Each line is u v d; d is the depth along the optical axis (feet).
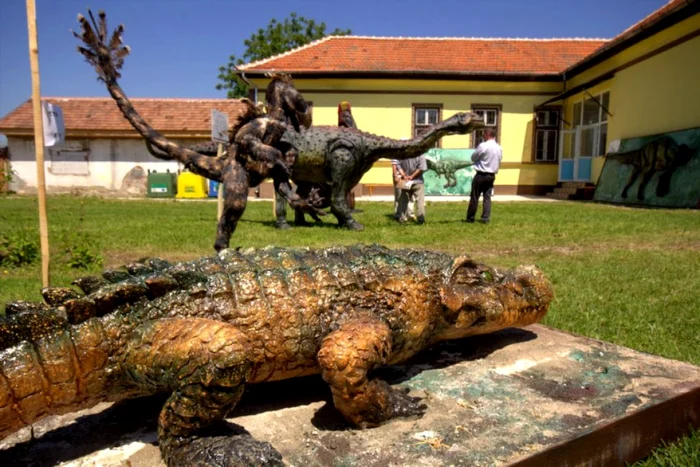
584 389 9.48
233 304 8.11
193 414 7.22
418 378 10.11
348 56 79.56
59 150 90.63
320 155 36.35
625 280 21.59
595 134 74.43
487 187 41.06
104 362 7.36
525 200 71.72
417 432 8.07
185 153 20.97
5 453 7.77
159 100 96.94
